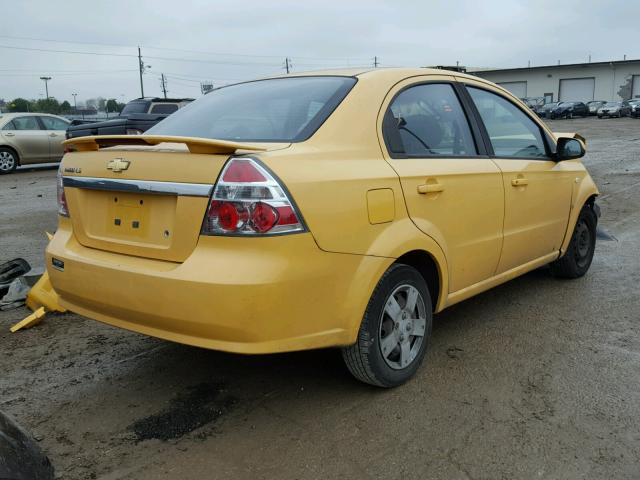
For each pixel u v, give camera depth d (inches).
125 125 586.2
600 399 129.4
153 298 111.3
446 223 140.5
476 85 166.9
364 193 119.6
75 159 131.0
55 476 105.8
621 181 467.2
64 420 124.6
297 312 110.3
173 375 144.3
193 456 111.5
